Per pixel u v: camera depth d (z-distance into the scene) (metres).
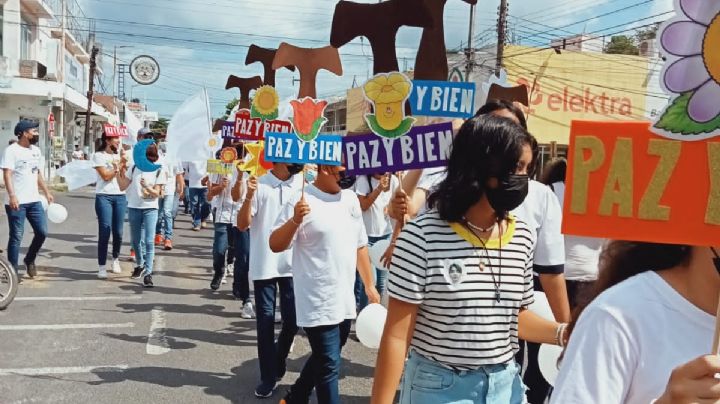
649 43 23.72
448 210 2.09
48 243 10.95
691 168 1.31
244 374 4.96
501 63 19.44
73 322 6.19
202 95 7.68
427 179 3.48
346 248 3.65
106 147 8.19
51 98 29.42
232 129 6.00
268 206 4.38
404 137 3.07
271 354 4.46
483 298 2.11
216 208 7.83
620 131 1.36
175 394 4.50
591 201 1.39
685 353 1.24
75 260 9.45
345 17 3.12
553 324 2.31
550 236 3.02
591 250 3.63
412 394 2.19
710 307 1.27
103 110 40.81
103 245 8.23
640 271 1.40
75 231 12.69
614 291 1.32
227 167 7.33
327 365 3.62
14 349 5.32
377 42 3.11
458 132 2.11
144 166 7.72
